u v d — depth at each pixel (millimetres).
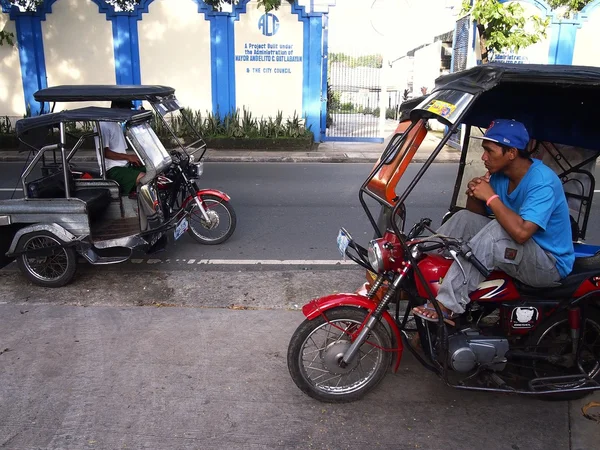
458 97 2869
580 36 13797
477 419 3250
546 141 3924
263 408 3342
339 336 3408
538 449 3006
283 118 14781
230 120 14281
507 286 3201
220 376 3670
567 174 4004
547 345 3354
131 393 3477
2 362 3814
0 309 4668
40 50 14352
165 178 6164
